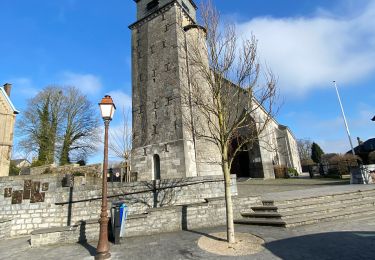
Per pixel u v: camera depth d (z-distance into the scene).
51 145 31.64
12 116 26.98
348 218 9.39
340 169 23.44
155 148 21.30
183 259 6.24
